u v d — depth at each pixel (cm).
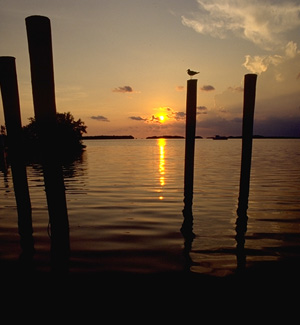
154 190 1131
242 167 768
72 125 4497
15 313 349
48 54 491
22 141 602
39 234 621
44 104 494
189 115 772
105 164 2330
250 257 502
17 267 467
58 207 541
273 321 332
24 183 617
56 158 523
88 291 394
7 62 560
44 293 391
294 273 444
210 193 1066
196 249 537
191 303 365
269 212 803
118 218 743
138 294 386
